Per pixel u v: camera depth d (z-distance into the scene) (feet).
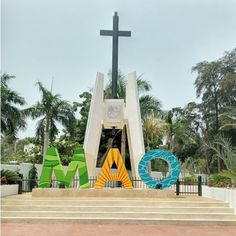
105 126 80.64
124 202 52.80
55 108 121.80
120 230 42.01
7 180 66.90
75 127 127.95
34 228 42.68
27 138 141.49
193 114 162.61
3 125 106.73
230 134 135.33
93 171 74.13
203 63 160.35
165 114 138.51
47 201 52.44
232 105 148.97
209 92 156.76
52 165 62.39
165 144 141.08
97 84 78.13
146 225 46.34
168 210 51.06
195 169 150.00
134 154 75.15
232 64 153.99
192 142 143.64
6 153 121.08
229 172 61.52
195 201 55.01
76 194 59.21
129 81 79.56
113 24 79.56
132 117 77.05
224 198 56.49
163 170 134.62
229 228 45.16
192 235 39.42
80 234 38.91
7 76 108.47
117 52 79.66
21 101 108.37
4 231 40.37
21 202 52.49
